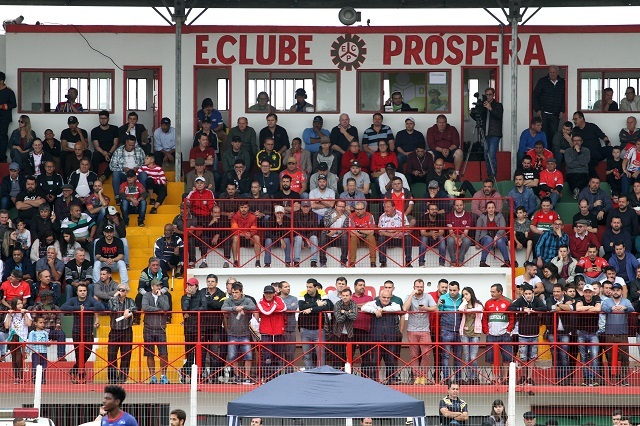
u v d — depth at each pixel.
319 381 36.62
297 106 57.50
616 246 48.66
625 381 43.03
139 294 45.00
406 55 57.88
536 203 52.19
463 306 44.22
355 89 57.81
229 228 47.91
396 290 48.22
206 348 43.41
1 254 49.00
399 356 43.88
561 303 44.06
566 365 43.47
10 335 43.75
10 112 57.22
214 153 55.62
